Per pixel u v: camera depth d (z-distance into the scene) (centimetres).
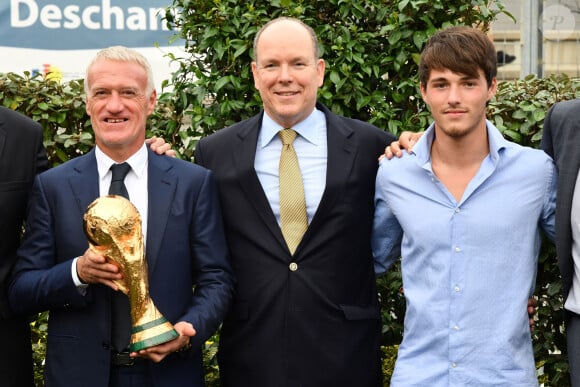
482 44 298
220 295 308
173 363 301
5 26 612
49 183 312
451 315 300
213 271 313
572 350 302
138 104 308
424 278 307
